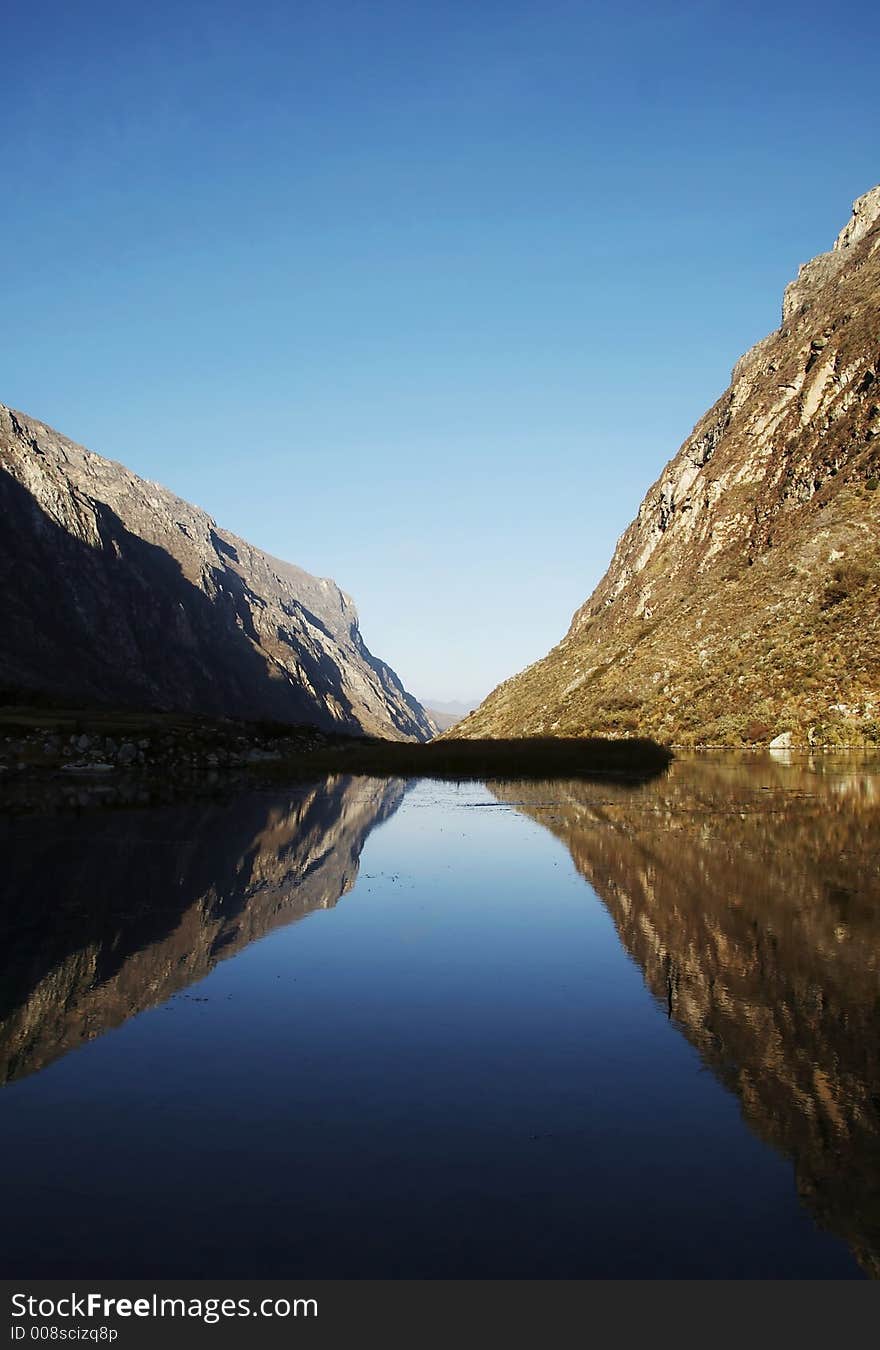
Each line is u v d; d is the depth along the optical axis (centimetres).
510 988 1354
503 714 11744
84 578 18200
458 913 1839
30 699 6281
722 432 13225
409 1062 1077
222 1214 764
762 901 1933
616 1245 728
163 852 2477
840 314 11619
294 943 1602
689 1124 924
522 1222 754
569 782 4972
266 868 2308
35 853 2402
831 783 4519
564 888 2084
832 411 10319
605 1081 1023
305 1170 829
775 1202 786
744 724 7156
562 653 13088
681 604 10331
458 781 5188
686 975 1423
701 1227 753
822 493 9481
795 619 8169
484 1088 1002
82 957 1493
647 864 2380
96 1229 745
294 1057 1088
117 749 5056
